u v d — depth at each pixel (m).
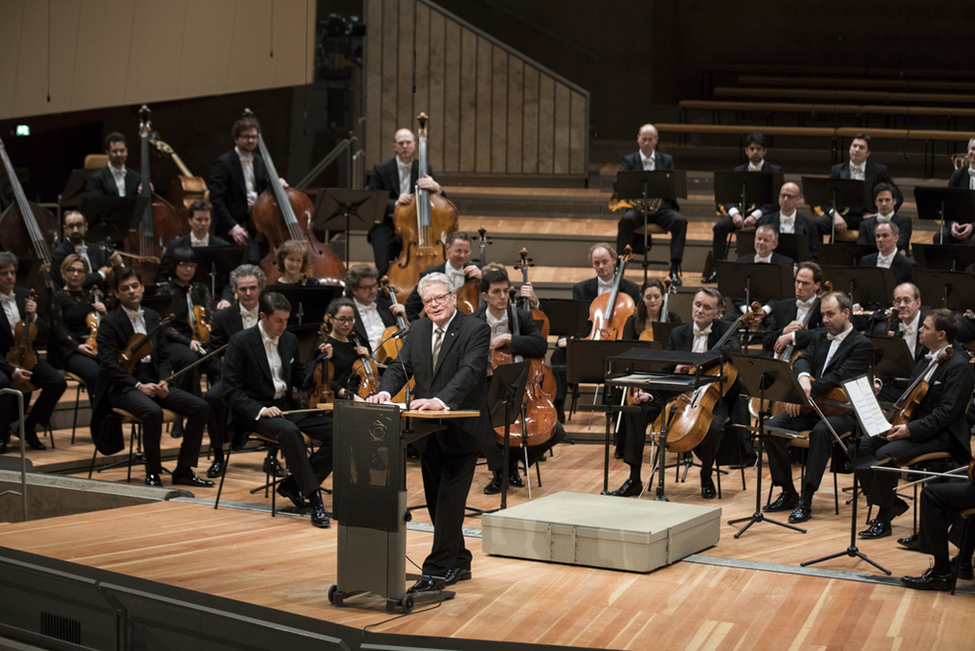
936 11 31.00
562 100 25.62
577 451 15.91
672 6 31.00
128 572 9.68
